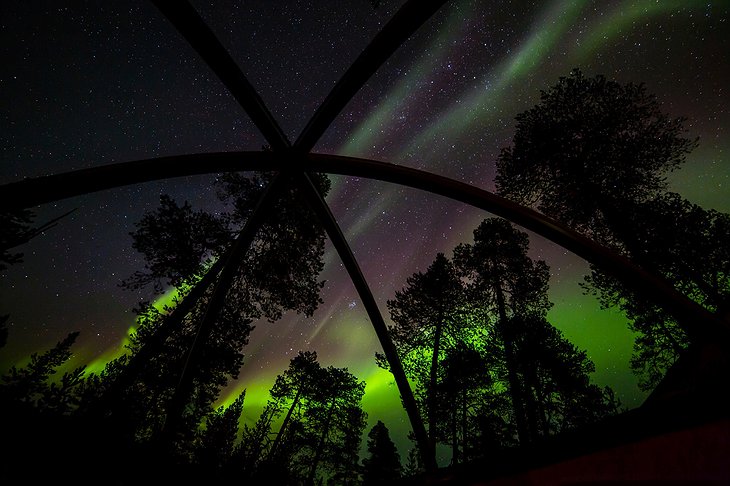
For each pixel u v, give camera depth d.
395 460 30.20
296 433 29.12
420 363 18.73
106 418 5.82
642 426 2.78
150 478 4.09
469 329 18.67
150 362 13.12
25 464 3.32
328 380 28.36
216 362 14.21
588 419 17.33
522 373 17.36
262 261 13.61
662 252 11.39
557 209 13.26
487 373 18.86
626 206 11.96
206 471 4.66
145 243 13.17
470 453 19.61
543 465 3.39
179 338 13.68
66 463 3.52
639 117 11.58
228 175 14.55
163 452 4.37
